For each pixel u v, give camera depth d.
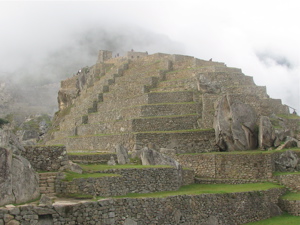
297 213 32.16
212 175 39.66
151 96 52.50
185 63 62.41
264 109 48.34
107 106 60.56
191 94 51.72
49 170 25.25
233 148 42.56
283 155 39.28
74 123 65.69
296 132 47.97
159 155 34.62
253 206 30.70
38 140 89.75
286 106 52.84
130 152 40.66
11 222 18.61
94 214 21.20
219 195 28.67
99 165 31.16
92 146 52.22
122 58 91.31
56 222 19.89
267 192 32.47
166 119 48.16
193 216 26.36
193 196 26.89
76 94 93.50
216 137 43.56
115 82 67.12
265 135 41.91
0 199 19.14
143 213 23.47
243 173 38.78
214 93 50.72
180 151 44.44
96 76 84.25
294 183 36.06
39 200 20.97
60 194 23.05
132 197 24.12
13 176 20.23
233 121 42.75
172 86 55.34
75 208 20.56
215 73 54.44
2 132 23.56
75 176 24.47
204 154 40.38
